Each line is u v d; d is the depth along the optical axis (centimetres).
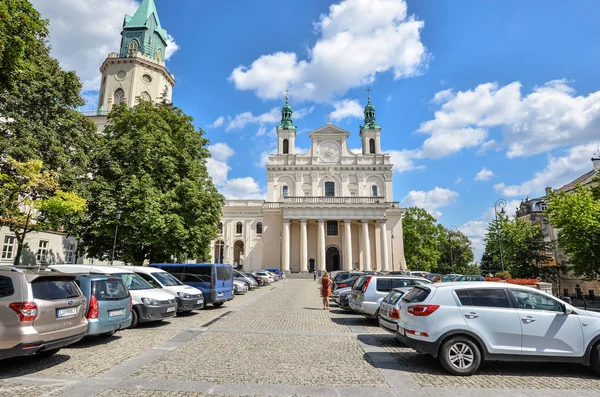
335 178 6169
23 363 730
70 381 616
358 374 680
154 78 4675
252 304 1920
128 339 981
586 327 703
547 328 700
